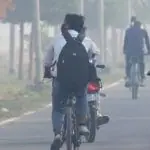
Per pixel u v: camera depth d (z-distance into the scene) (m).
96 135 34.84
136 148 30.61
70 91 26.03
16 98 56.31
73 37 26.30
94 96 31.56
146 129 37.28
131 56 56.12
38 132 36.75
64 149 29.66
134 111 46.97
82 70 25.80
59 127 26.30
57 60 25.91
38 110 48.47
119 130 36.88
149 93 62.81
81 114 26.59
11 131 37.28
